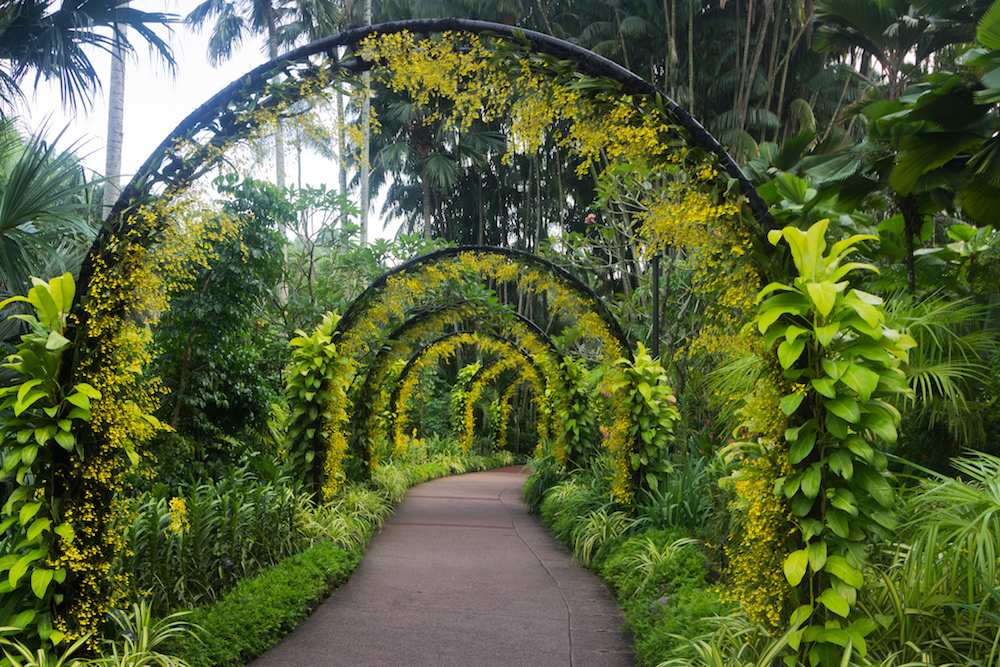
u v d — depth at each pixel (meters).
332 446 6.55
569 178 19.56
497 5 16.06
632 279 13.35
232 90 3.10
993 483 2.54
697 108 15.48
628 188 7.03
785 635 2.36
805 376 2.50
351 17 17.97
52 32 6.08
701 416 7.30
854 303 2.29
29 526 2.72
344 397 6.72
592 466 7.95
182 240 3.08
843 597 2.29
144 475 3.22
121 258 2.95
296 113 3.21
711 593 3.50
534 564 5.80
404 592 4.77
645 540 4.89
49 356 2.74
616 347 6.63
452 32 3.12
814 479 2.37
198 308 5.72
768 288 2.49
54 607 2.69
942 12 5.15
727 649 2.76
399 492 9.76
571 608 4.40
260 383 6.71
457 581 5.14
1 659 2.53
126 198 2.98
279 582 3.99
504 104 3.25
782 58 15.75
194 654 2.95
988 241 4.75
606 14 16.50
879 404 2.39
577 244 8.94
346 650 3.53
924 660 2.22
